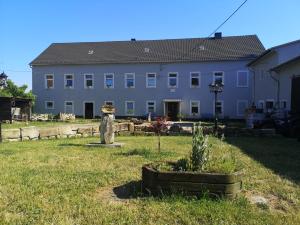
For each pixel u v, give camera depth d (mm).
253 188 7344
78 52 52500
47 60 51406
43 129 18656
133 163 10086
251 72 44219
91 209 5891
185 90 48062
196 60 47469
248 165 10062
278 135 20719
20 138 17484
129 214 5660
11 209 5871
